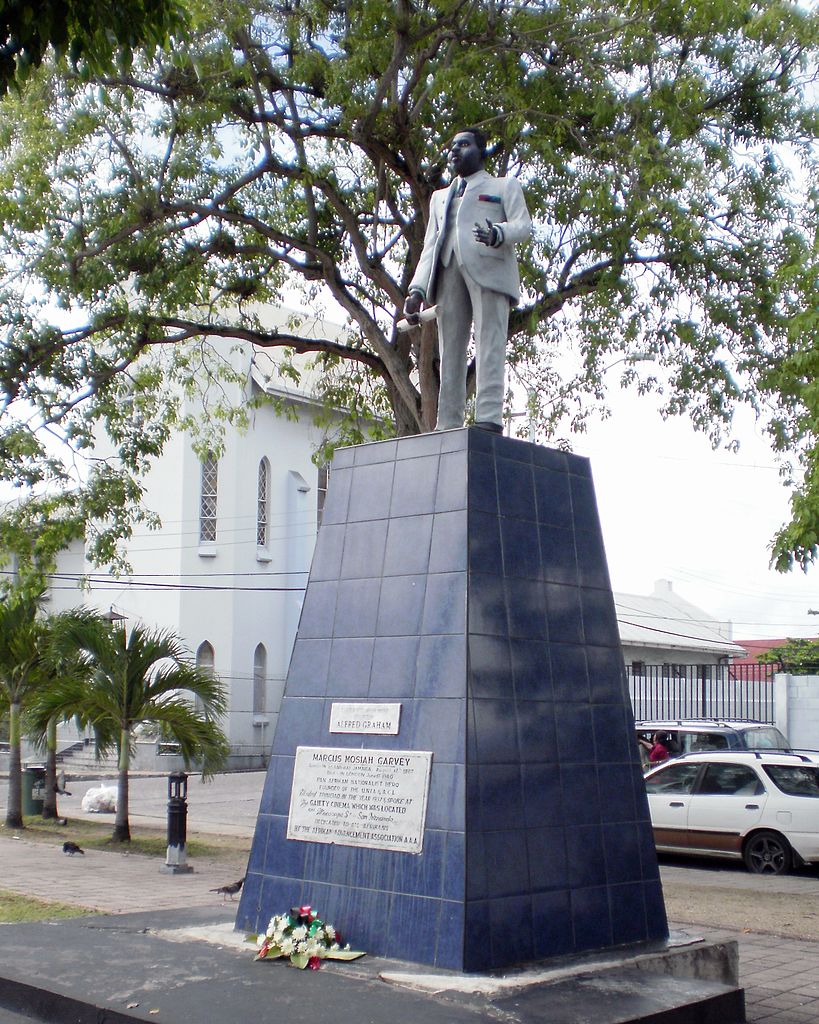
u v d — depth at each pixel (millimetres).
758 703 21500
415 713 6824
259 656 34469
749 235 16109
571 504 7840
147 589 32688
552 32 14891
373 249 17391
